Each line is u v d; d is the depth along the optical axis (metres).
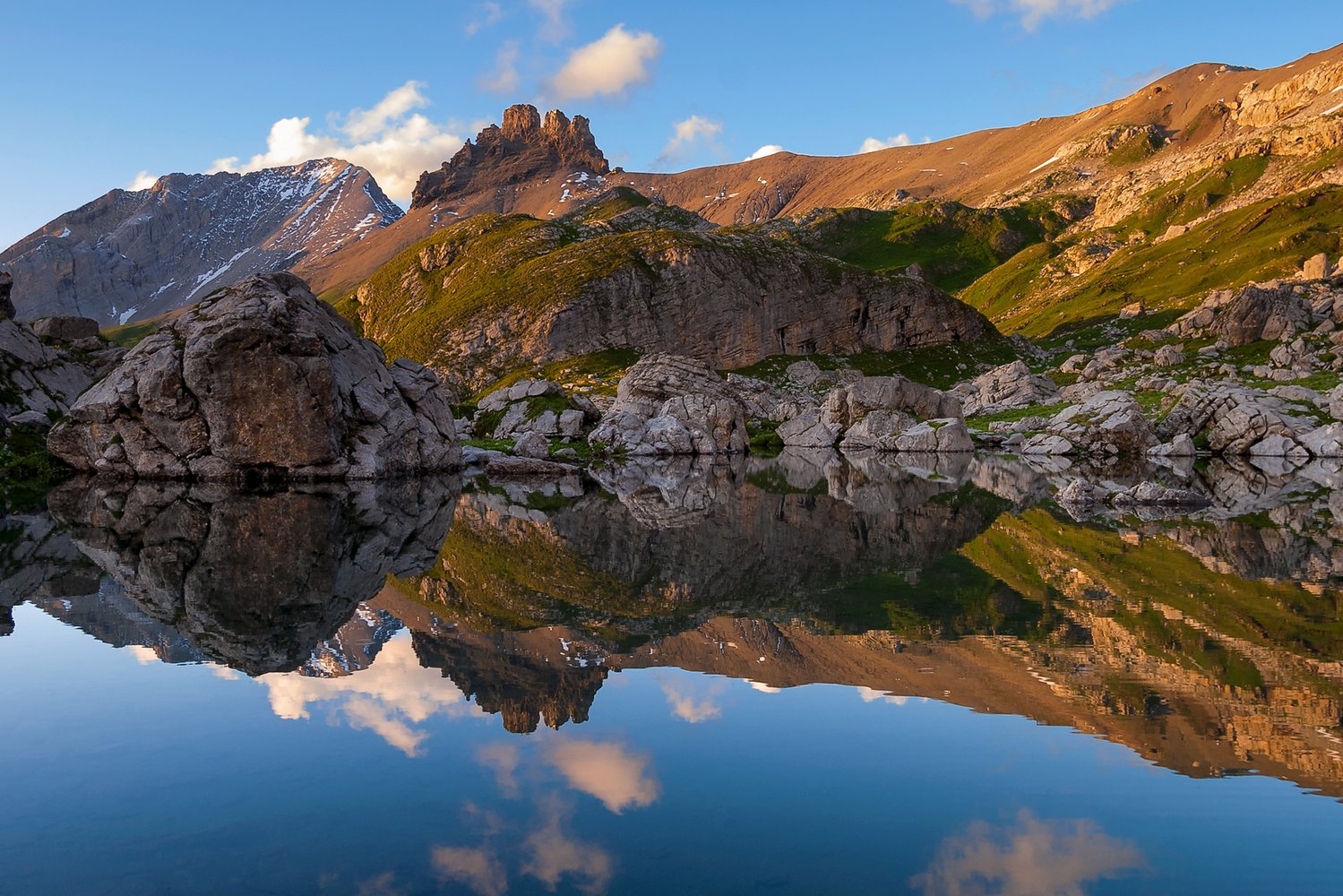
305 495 45.88
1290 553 25.86
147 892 7.33
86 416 54.81
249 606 19.33
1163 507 39.25
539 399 98.69
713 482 58.62
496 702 12.63
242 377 52.56
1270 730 11.29
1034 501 42.88
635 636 16.88
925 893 7.21
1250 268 197.50
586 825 8.55
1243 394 78.94
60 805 9.08
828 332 175.50
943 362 171.25
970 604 19.58
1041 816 8.84
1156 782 9.70
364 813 8.88
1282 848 8.14
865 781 9.73
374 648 15.83
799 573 24.17
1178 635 16.41
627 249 177.38
